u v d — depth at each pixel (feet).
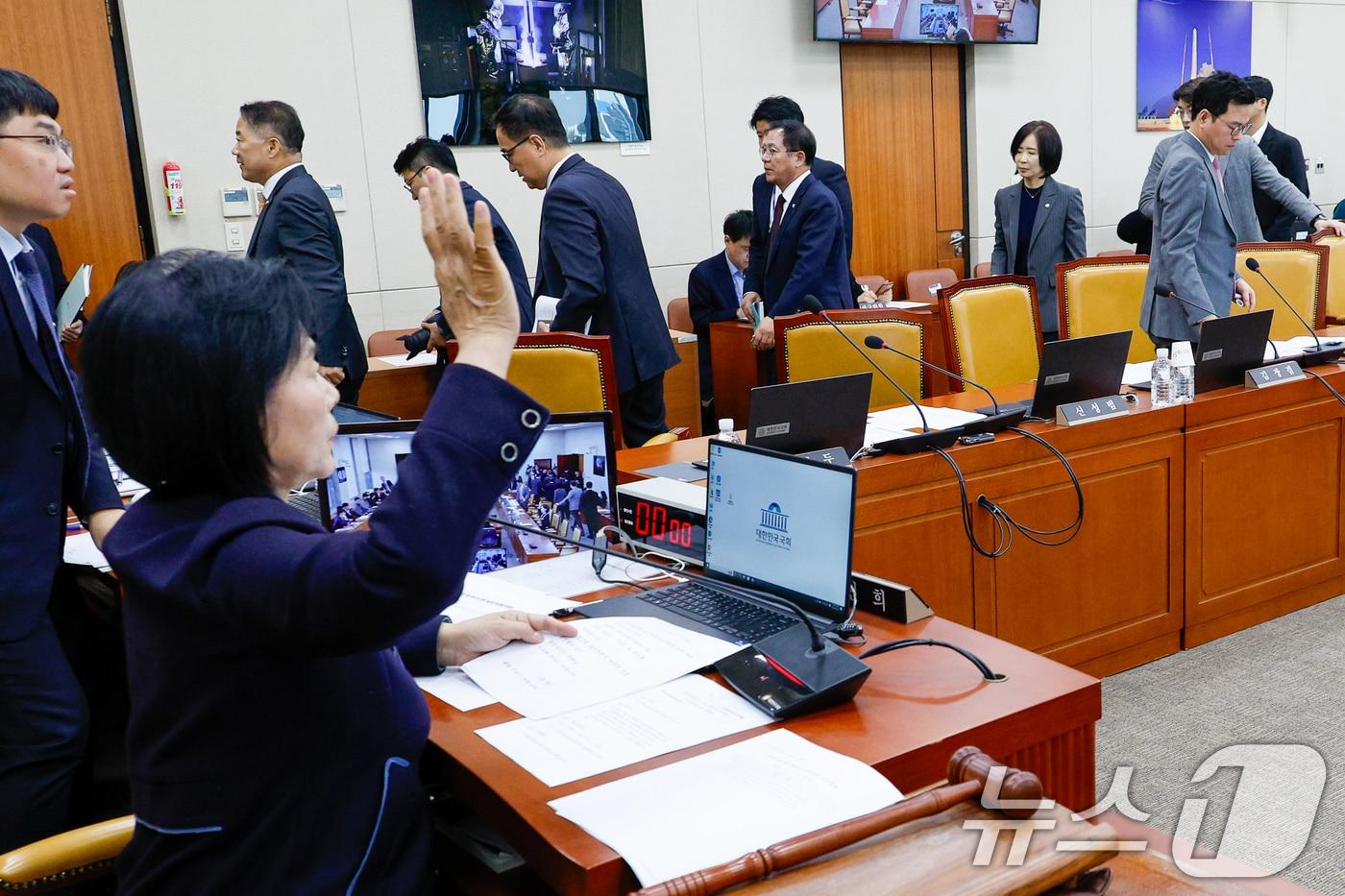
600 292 11.75
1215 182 12.65
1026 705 4.37
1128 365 12.73
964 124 26.53
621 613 5.46
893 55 25.16
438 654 4.92
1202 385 10.79
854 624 5.15
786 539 5.17
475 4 19.72
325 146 18.85
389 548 2.94
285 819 3.46
